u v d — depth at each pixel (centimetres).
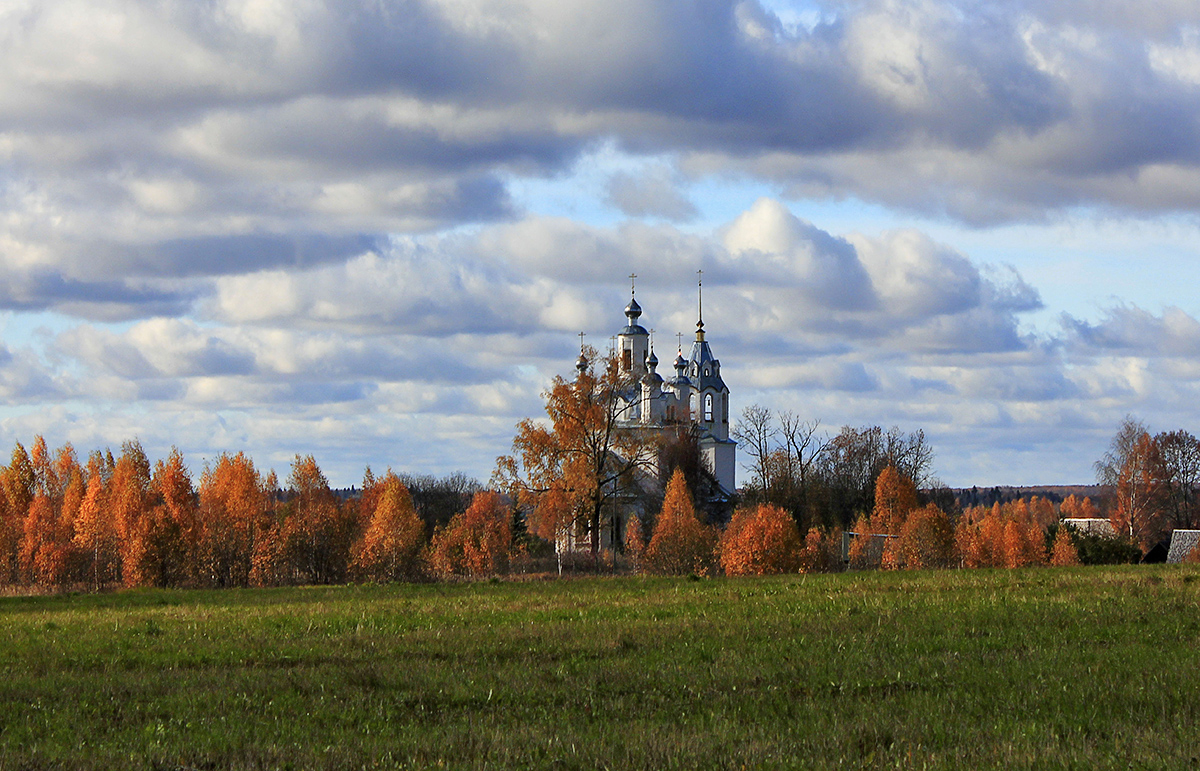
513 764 1750
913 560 9044
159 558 7775
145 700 2320
